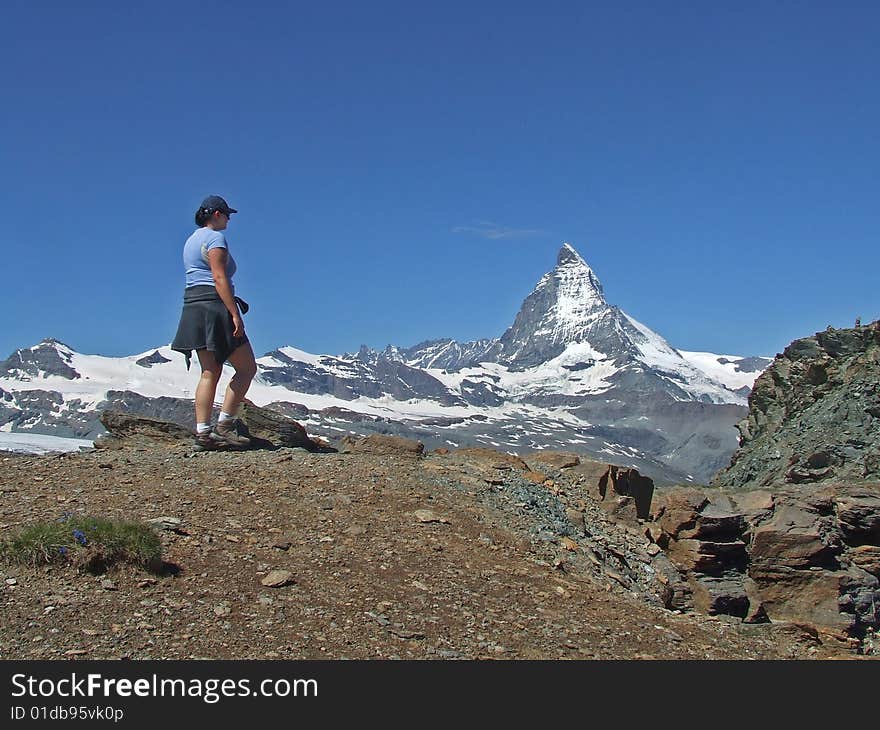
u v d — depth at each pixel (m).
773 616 15.02
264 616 9.28
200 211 15.45
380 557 11.55
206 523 11.73
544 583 12.12
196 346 15.59
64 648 8.09
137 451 16.25
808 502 16.88
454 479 15.70
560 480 17.41
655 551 15.52
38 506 11.88
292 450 17.09
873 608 15.01
